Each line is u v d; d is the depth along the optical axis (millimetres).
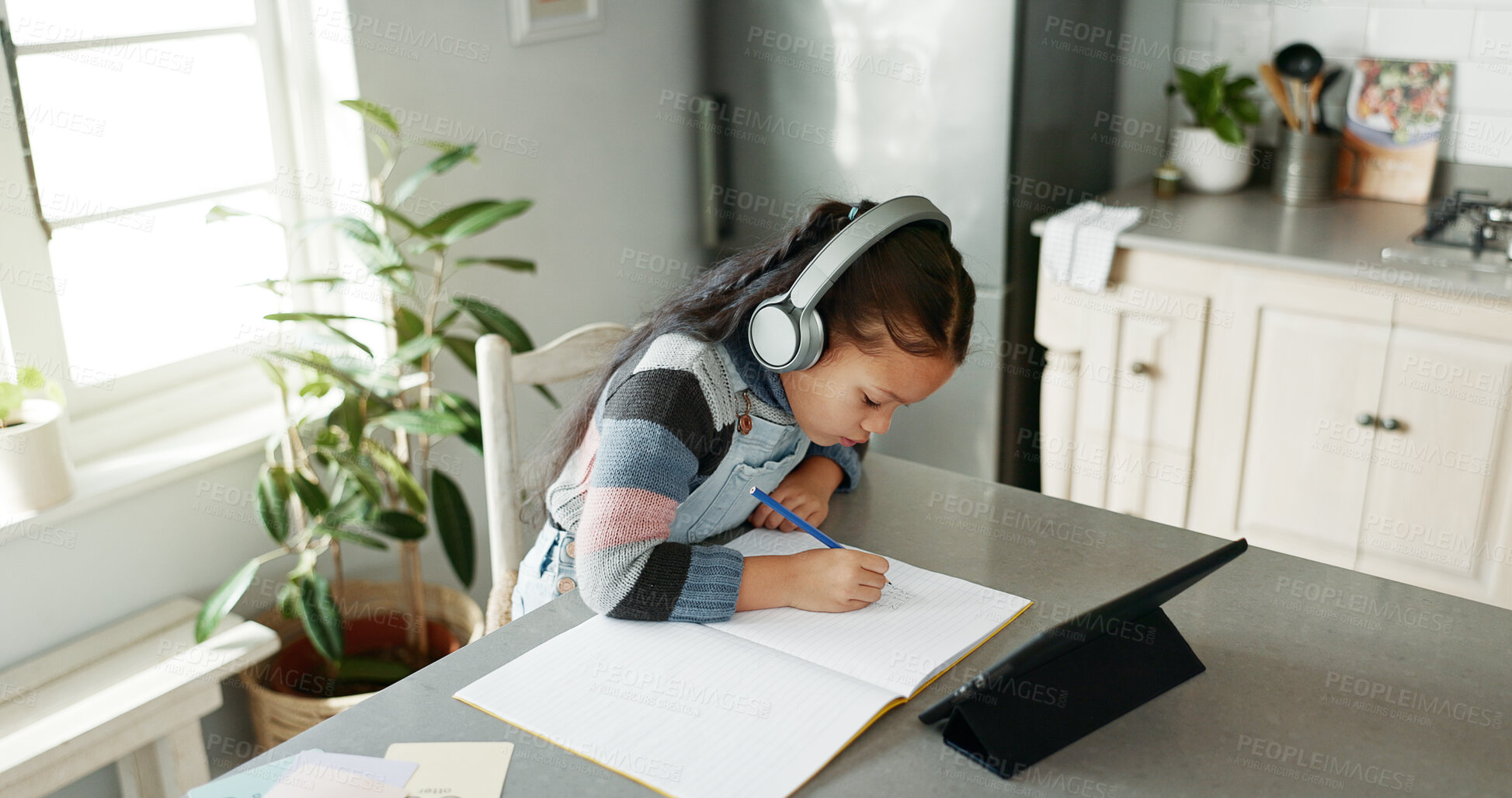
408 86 2057
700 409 1062
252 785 816
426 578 2322
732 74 2639
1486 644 1007
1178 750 866
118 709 1548
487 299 2309
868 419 1078
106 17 1767
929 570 1130
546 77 2316
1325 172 2406
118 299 1870
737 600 1034
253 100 1990
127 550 1771
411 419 1823
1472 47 2314
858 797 812
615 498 1023
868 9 2389
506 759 847
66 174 1774
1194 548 1184
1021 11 2213
